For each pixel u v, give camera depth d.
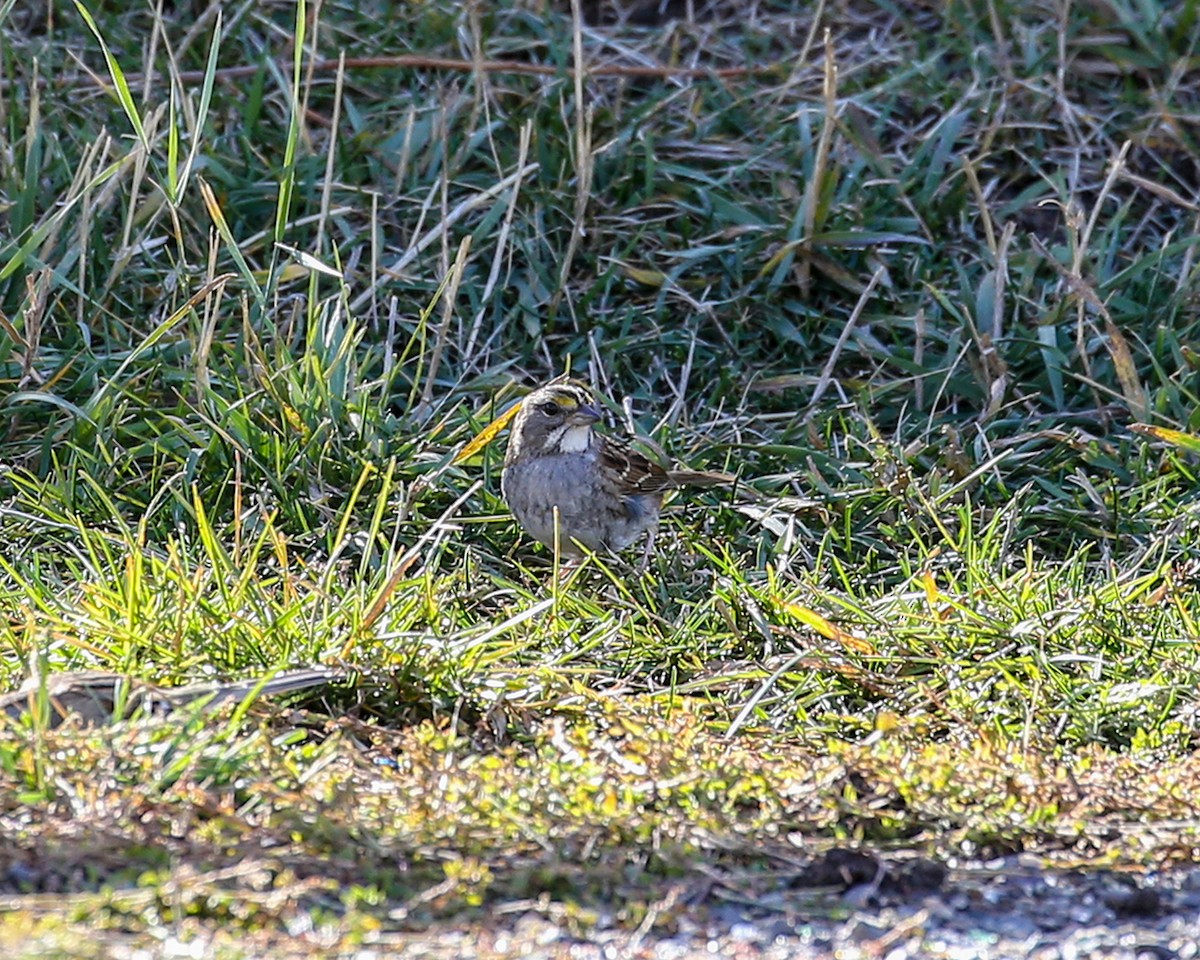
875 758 7.53
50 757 6.84
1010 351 12.45
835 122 13.01
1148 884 6.82
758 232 13.02
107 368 11.55
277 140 13.41
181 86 12.49
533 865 6.50
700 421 12.16
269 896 6.09
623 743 7.55
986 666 8.92
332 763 7.34
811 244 12.83
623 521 10.59
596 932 6.23
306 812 6.69
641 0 15.30
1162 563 10.04
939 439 11.76
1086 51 14.69
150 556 9.25
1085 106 14.40
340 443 10.95
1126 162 13.92
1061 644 9.20
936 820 7.18
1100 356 12.47
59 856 6.32
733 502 11.05
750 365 12.54
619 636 9.39
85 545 9.54
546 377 12.38
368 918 6.05
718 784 7.18
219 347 11.75
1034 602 9.46
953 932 6.44
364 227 12.96
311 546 10.31
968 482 10.87
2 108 12.62
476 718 8.20
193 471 10.62
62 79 13.62
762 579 10.29
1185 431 11.70
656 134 13.77
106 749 6.89
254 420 11.10
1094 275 12.73
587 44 14.52
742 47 14.80
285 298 12.20
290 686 7.97
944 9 14.98
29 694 7.38
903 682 8.85
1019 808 7.23
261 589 8.87
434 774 7.14
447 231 12.80
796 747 8.09
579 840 6.72
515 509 10.62
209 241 12.50
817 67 14.43
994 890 6.75
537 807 6.86
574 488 10.39
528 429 10.48
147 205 12.34
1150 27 14.57
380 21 14.56
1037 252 12.81
